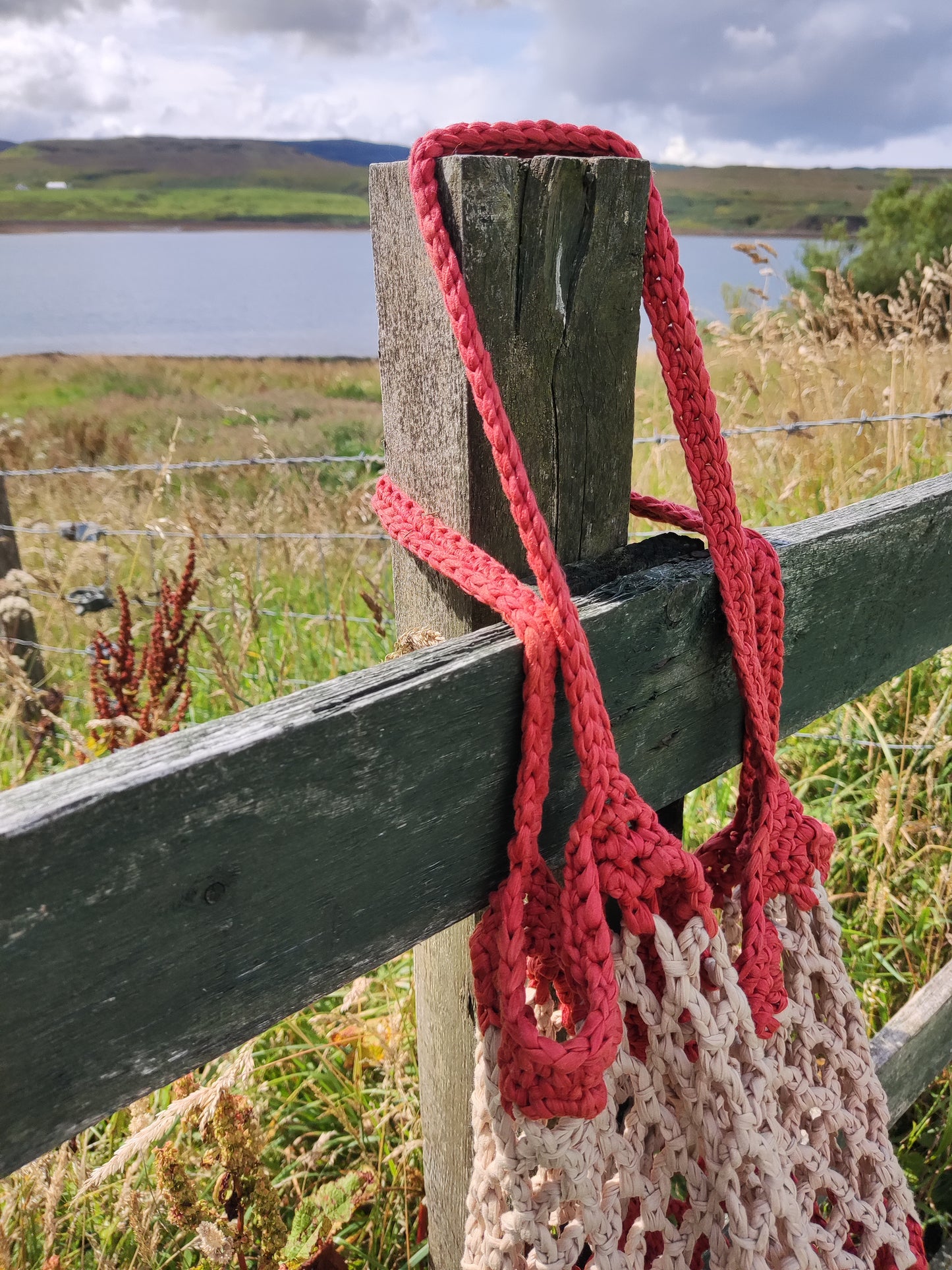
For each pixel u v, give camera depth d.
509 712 0.72
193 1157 1.32
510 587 0.73
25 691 2.47
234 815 0.57
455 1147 1.14
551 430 0.78
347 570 3.38
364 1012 1.74
